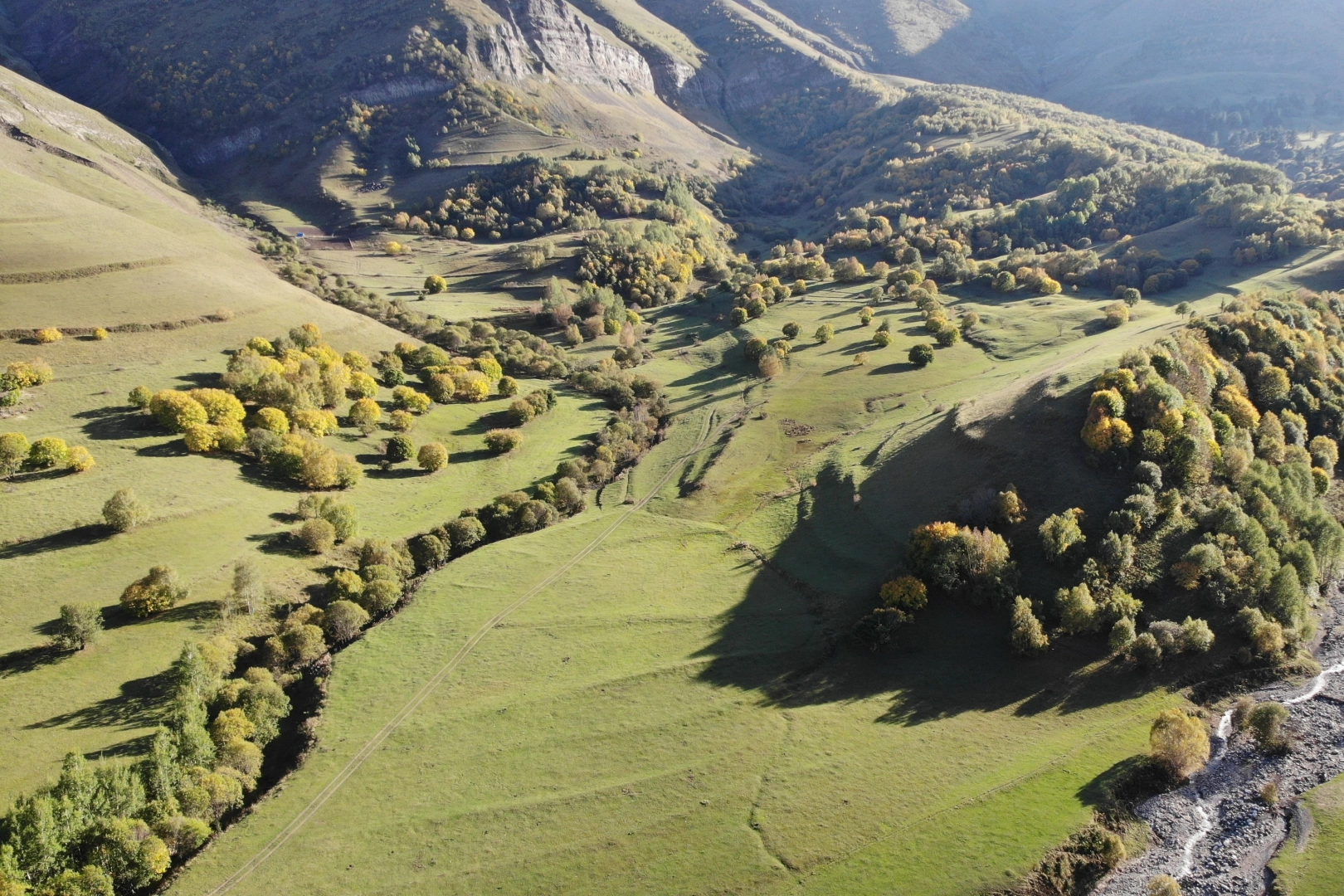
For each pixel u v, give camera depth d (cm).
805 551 8306
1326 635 7062
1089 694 6312
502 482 10238
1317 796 5378
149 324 11219
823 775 5591
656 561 8319
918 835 5091
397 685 6419
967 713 6181
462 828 5166
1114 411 7906
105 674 5906
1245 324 9788
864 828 5156
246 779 5409
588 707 6234
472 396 12319
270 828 5100
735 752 5800
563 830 5162
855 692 6456
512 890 4766
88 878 4334
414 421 11188
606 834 5138
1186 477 7519
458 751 5778
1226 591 6794
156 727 5562
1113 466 7750
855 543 8181
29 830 4381
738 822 5216
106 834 4538
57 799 4616
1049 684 6406
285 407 9875
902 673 6625
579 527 9100
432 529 8781
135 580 6800
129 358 10431
